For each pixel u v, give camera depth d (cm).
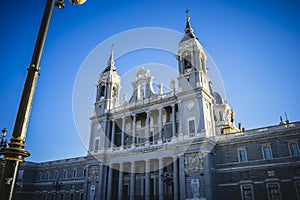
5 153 730
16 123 762
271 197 4009
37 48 845
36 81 821
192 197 4194
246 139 4553
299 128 4150
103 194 5175
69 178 6812
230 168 4512
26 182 7394
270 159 4241
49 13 886
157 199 4753
